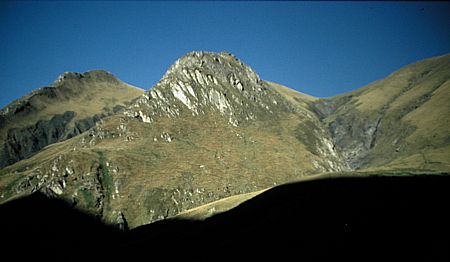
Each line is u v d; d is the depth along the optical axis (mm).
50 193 171625
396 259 44000
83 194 173125
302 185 97875
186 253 76500
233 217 90625
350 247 49531
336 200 67688
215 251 64938
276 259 52875
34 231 152625
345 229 54781
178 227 114500
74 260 129250
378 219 55281
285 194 93000
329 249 50719
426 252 43688
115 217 163625
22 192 183625
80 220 161375
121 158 196125
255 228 68875
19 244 145250
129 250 101000
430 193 63000
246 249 59938
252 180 194500
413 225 51000
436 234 47031
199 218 116562
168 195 176125
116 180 183125
